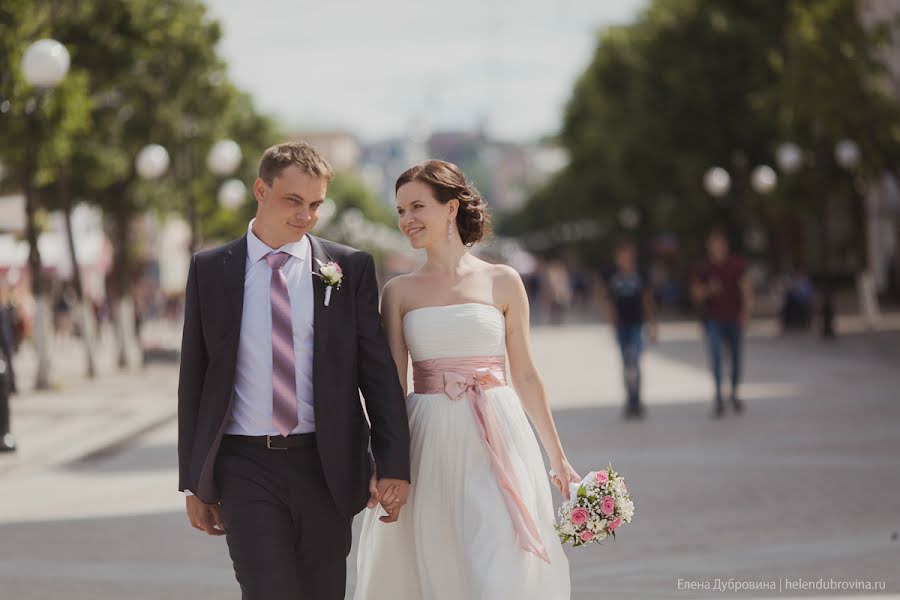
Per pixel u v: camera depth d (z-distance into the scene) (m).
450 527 7.48
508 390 7.65
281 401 7.01
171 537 13.26
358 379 7.38
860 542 12.00
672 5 63.97
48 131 26.86
